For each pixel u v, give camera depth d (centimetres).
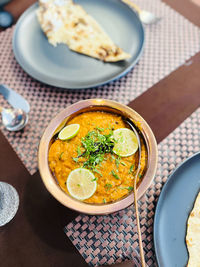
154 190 44
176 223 40
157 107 50
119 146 43
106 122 44
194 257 38
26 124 49
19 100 51
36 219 42
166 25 59
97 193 41
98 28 57
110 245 41
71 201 37
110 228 42
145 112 49
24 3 62
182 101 50
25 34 56
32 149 47
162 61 55
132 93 51
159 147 47
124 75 53
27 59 53
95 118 44
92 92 52
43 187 44
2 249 41
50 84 49
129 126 44
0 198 39
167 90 51
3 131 49
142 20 59
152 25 59
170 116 49
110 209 37
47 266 40
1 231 42
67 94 52
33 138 48
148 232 41
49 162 42
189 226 39
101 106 44
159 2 62
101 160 42
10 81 53
